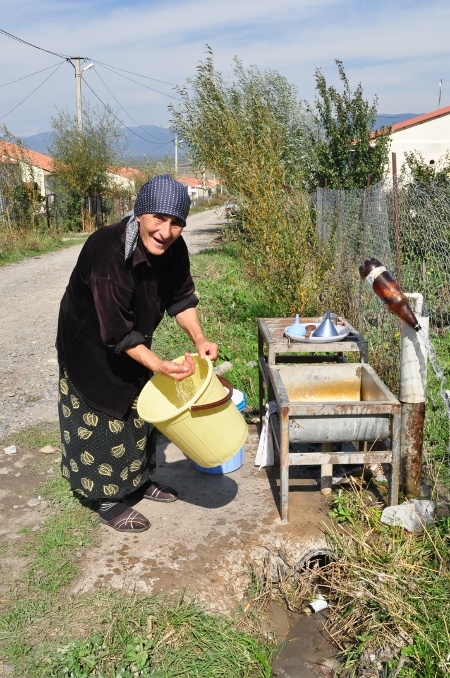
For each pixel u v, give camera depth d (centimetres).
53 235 2055
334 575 307
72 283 302
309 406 318
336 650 281
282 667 272
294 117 1622
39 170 2716
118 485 322
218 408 293
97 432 312
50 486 381
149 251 283
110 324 281
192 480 383
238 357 644
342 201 807
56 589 286
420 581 284
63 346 307
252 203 771
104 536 325
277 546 316
